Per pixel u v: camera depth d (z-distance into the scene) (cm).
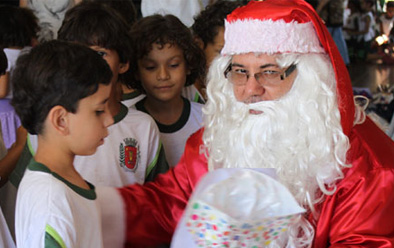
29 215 113
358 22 712
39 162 121
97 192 142
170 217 156
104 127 125
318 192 140
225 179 114
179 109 205
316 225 138
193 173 159
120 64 179
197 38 239
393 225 133
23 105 120
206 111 157
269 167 143
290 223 112
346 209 134
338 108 138
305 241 136
